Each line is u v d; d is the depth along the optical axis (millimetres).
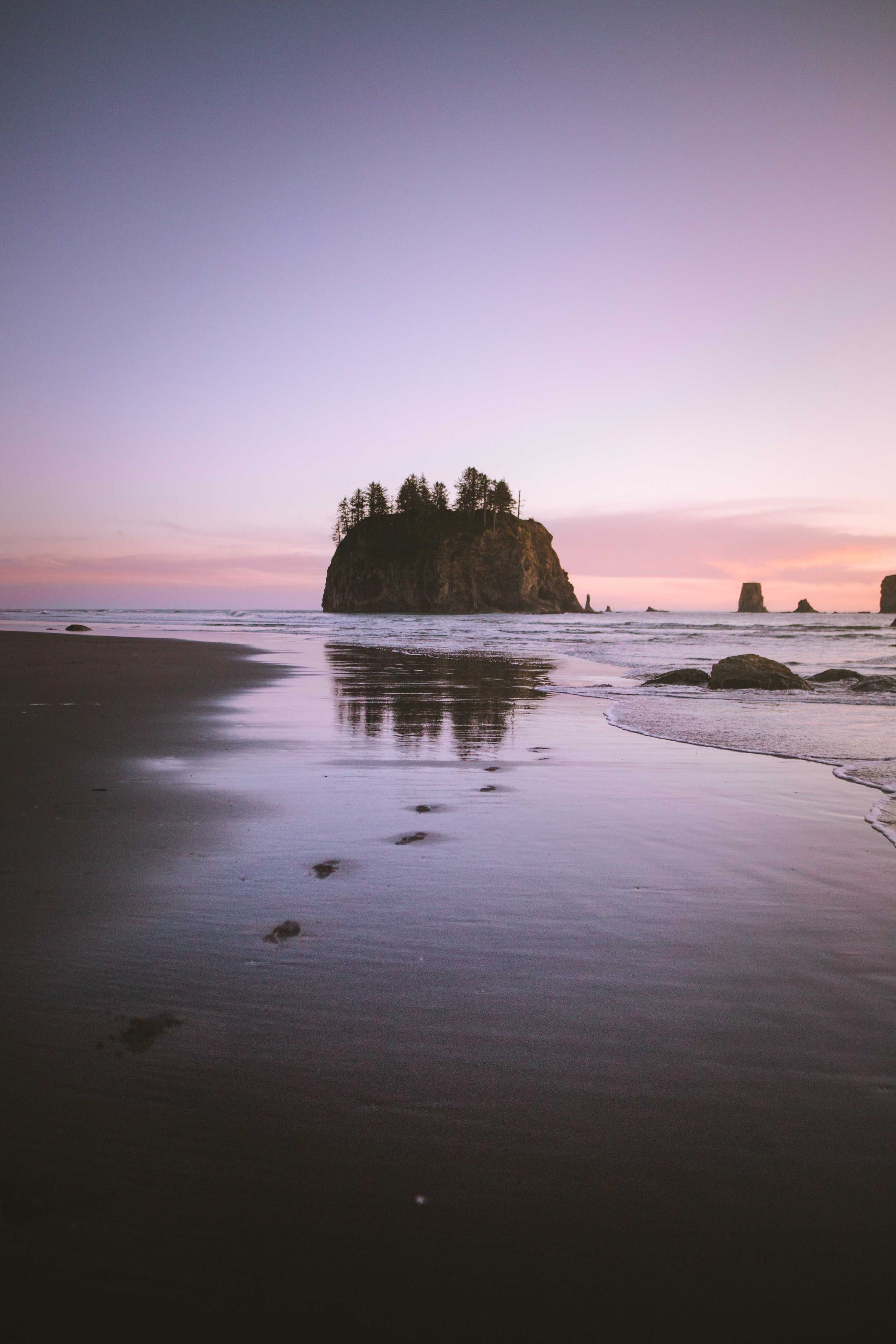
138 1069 2463
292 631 49281
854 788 6906
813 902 4059
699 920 3809
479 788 6832
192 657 23984
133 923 3719
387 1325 1580
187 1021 2783
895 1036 2709
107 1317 1591
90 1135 2137
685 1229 1833
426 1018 2822
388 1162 2043
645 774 7473
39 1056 2539
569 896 4137
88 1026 2744
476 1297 1652
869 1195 1938
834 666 24359
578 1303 1639
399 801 6328
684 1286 1682
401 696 14258
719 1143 2131
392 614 191750
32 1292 1643
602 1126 2201
